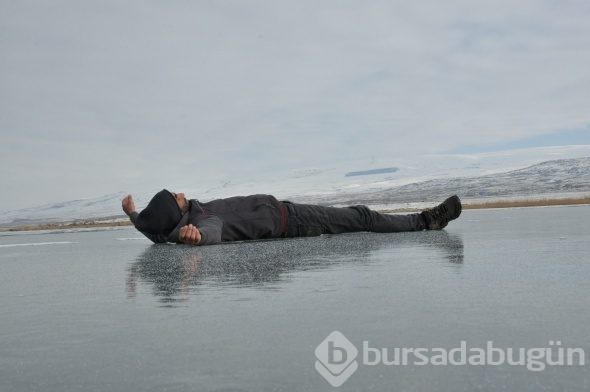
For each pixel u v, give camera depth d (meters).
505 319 1.25
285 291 1.68
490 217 7.51
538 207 12.12
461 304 1.42
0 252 4.25
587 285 1.67
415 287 1.69
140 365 0.99
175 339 1.16
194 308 1.47
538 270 2.00
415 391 0.82
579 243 3.03
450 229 4.73
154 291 1.79
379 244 3.29
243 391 0.84
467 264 2.21
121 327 1.29
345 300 1.51
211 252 3.12
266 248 3.24
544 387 0.83
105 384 0.90
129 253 3.40
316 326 1.22
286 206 4.13
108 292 1.82
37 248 4.55
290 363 0.97
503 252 2.64
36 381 0.92
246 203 4.02
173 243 4.17
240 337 1.15
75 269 2.61
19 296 1.80
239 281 1.93
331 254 2.75
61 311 1.51
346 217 4.29
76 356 1.06
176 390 0.85
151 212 3.94
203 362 0.99
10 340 1.20
